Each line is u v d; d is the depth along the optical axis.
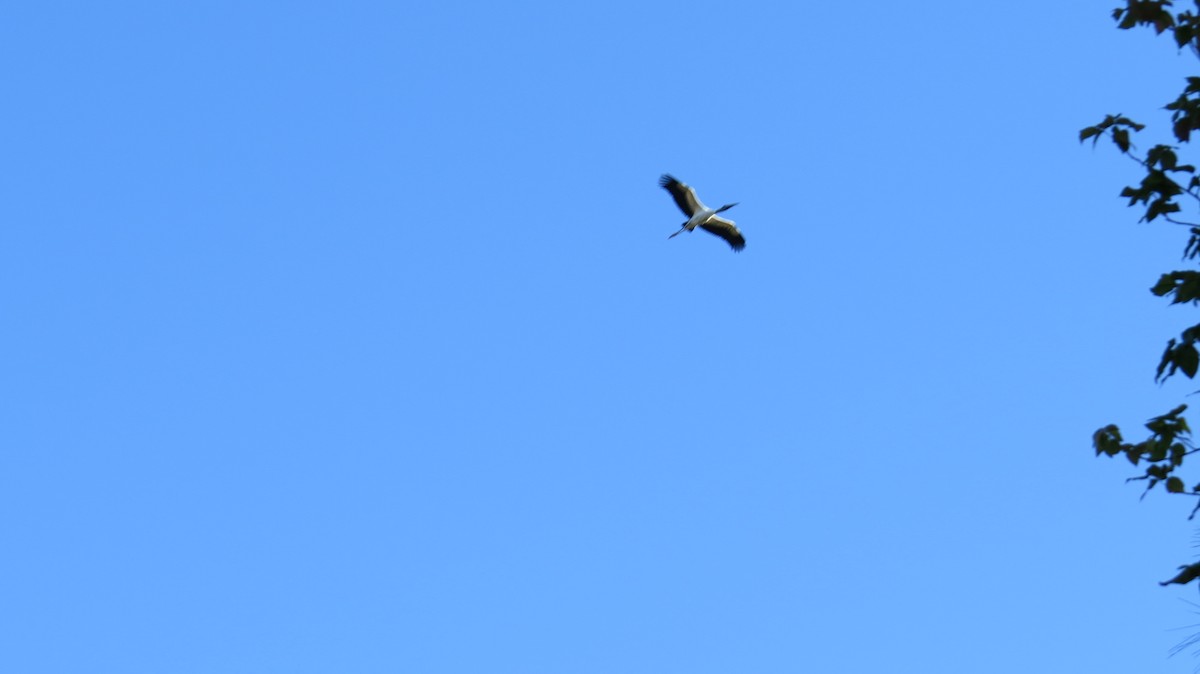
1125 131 14.00
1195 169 13.70
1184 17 13.86
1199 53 13.80
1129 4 13.92
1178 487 12.87
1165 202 13.78
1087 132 14.16
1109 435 13.03
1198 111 13.63
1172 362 12.55
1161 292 12.71
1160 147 13.77
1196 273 12.54
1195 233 13.52
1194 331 12.43
